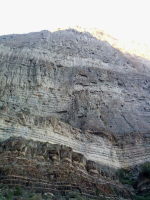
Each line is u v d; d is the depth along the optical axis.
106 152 47.75
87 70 65.12
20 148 35.91
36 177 33.44
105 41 79.69
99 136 50.03
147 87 67.06
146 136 54.06
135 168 46.16
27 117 43.62
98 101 58.94
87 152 45.62
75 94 58.91
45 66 62.72
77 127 52.53
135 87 65.75
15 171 33.00
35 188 32.38
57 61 65.38
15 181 32.16
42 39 72.56
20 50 66.50
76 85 60.84
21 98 55.66
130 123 56.72
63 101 57.31
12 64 62.62
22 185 32.19
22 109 52.66
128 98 62.59
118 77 66.50
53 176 34.41
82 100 57.84
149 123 58.47
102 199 34.69
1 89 56.69
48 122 44.47
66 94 58.50
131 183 42.19
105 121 55.31
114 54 74.75
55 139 43.25
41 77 59.97
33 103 55.47
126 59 75.12
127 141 51.66
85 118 54.38
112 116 56.94
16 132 40.69
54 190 33.16
